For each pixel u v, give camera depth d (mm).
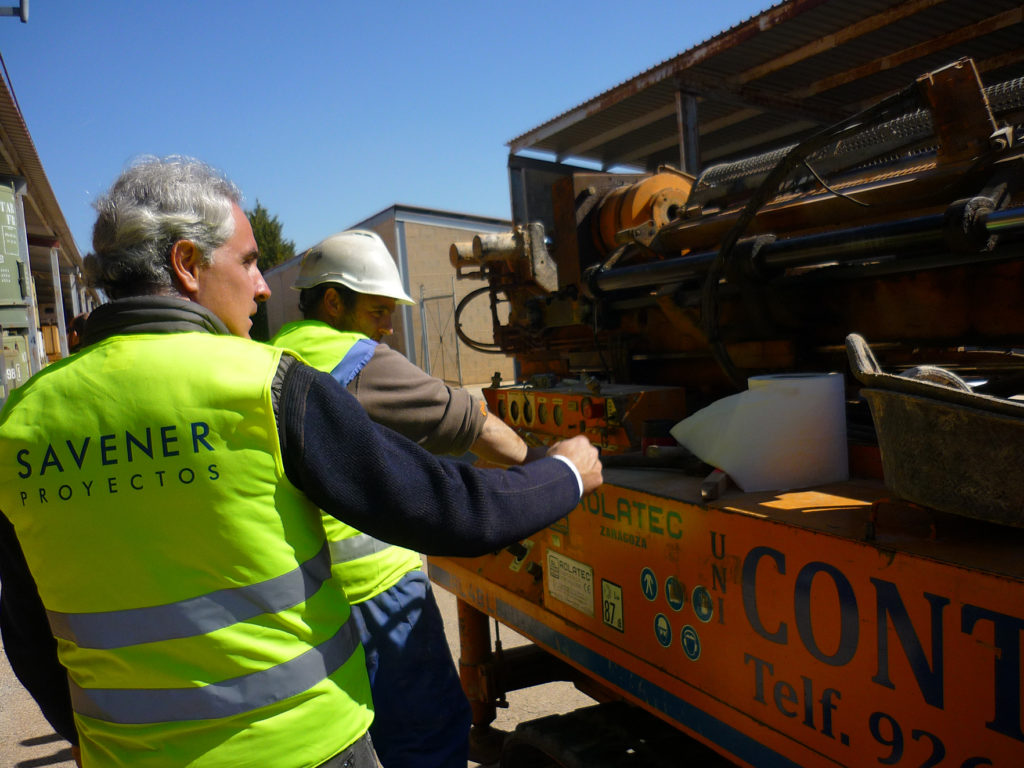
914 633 1130
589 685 2594
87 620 1057
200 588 1028
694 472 1757
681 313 2469
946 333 1951
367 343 1749
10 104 8875
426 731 1855
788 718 1364
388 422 1693
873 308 2109
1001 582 1011
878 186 2141
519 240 3324
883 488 1525
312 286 1999
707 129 9930
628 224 3068
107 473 1028
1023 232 1599
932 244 1736
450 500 1127
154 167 1161
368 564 1812
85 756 1105
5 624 1251
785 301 2164
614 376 2973
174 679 1036
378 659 1812
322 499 1081
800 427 1558
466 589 2654
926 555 1111
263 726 1054
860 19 6859
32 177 12891
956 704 1079
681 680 1625
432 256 20641
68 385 1078
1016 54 7395
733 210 2709
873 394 1187
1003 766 1027
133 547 1023
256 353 1085
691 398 2691
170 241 1133
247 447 1036
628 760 1836
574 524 1961
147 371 1050
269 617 1059
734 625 1468
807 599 1307
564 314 3293
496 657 2785
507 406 2723
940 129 1946
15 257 11367
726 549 1471
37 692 1271
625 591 1783
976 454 1051
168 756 1044
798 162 1905
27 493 1062
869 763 1218
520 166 4164
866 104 9156
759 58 7797
